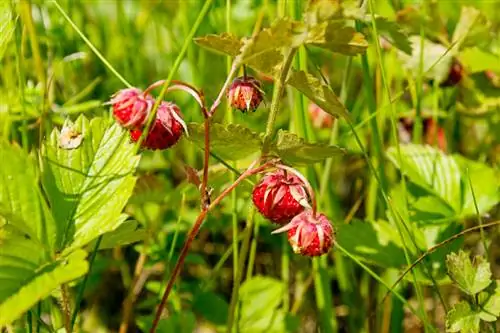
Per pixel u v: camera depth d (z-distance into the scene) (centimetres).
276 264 51
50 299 40
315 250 34
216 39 34
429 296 48
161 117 34
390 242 43
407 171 45
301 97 42
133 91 34
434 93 49
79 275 32
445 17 55
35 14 52
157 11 57
